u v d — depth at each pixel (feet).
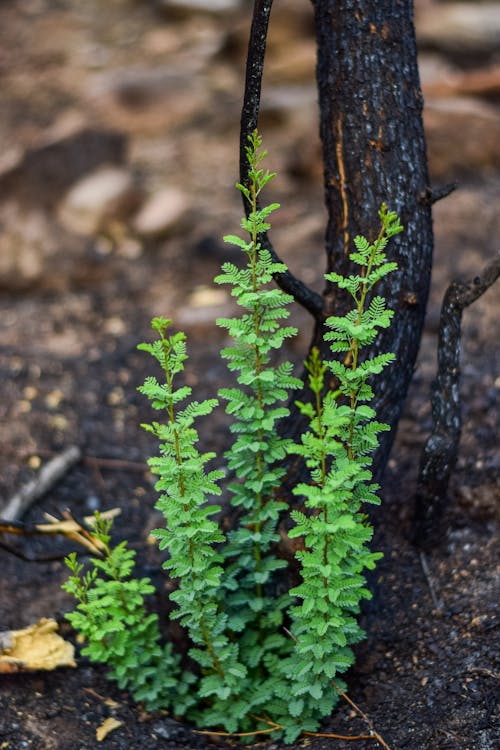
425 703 10.32
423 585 12.05
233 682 10.32
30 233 23.61
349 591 9.50
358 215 11.05
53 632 11.99
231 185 26.53
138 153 28.73
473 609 11.30
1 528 12.03
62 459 15.79
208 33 38.68
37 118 32.19
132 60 36.50
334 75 11.09
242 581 10.80
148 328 20.17
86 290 22.27
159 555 13.64
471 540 12.50
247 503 10.36
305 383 11.56
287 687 10.38
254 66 9.67
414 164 11.14
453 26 33.06
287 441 10.06
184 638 11.73
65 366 18.81
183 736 10.78
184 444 9.27
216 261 22.26
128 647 10.80
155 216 24.04
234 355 9.77
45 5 42.16
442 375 11.69
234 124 30.25
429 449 11.83
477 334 17.06
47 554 13.85
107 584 10.68
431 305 18.38
